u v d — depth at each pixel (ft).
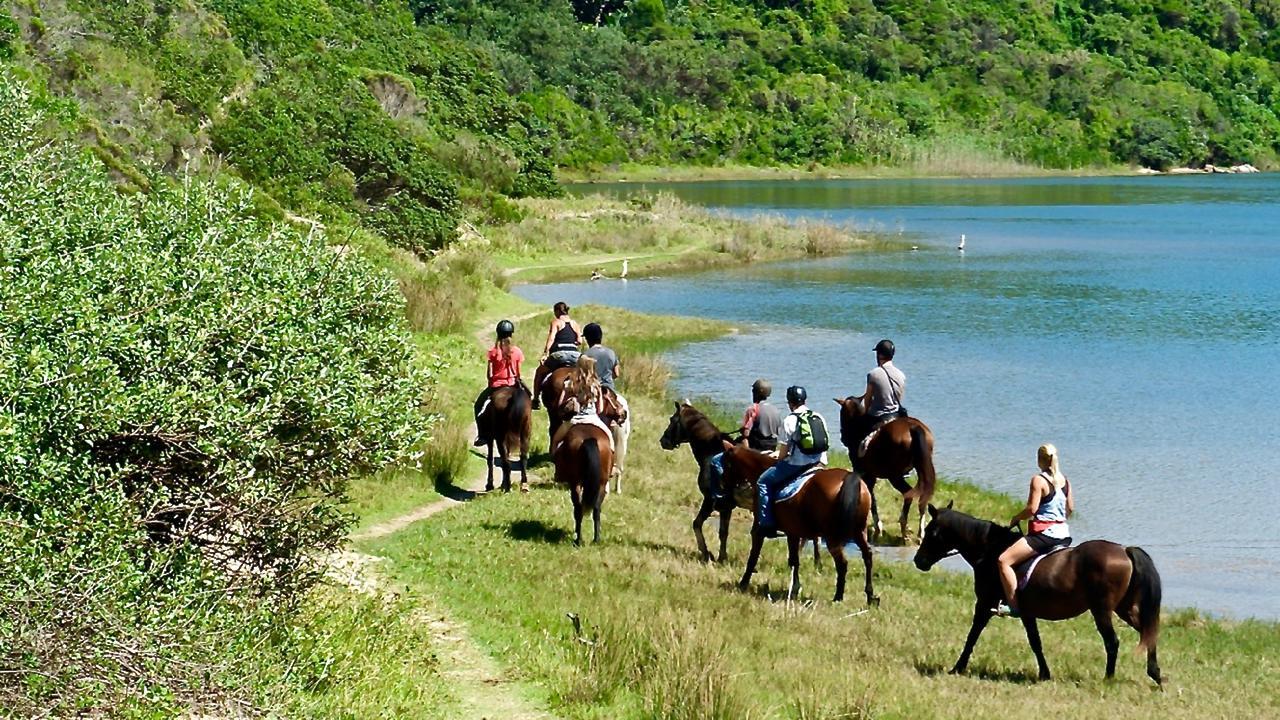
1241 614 54.19
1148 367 112.27
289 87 189.06
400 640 37.83
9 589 27.04
